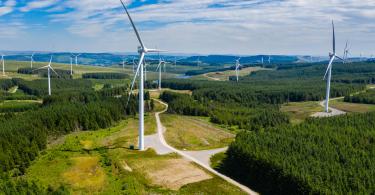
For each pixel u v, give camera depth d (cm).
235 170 9525
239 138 10656
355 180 7325
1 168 8475
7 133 10750
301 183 7469
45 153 10244
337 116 13675
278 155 8756
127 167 9162
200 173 9169
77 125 13850
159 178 8638
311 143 9625
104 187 7856
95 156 9869
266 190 8425
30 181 7800
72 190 7556
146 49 10388
